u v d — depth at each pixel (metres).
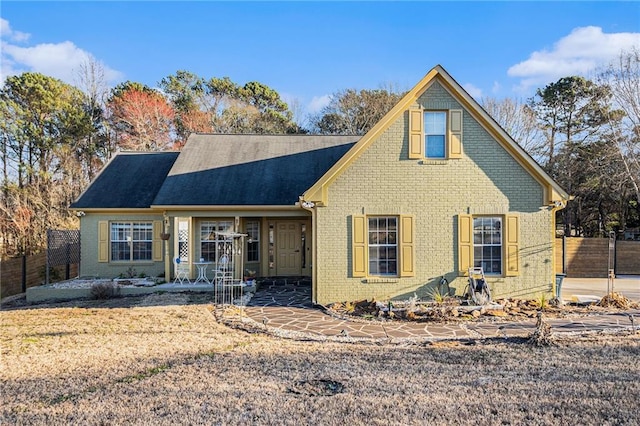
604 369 6.42
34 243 22.83
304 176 16.50
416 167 12.30
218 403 5.23
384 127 12.31
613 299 11.96
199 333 9.08
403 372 6.38
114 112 36.38
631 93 23.66
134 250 17.53
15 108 30.00
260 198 15.24
